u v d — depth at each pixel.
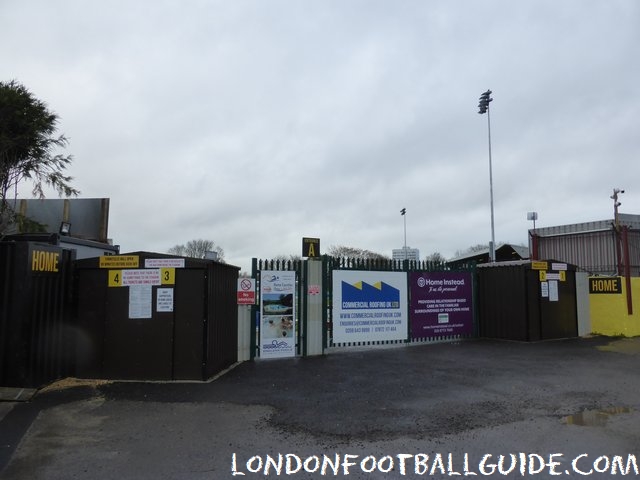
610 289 15.98
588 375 9.22
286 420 6.34
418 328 13.84
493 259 30.67
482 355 11.66
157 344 8.61
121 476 4.60
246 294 11.19
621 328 15.63
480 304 15.25
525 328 14.19
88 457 5.07
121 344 8.61
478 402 7.23
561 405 7.05
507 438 5.66
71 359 8.65
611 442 5.52
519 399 7.40
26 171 17.28
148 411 6.71
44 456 5.09
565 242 26.06
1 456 5.08
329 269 12.52
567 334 15.30
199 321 8.65
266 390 7.97
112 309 8.67
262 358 11.23
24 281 7.48
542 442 5.53
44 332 7.95
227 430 5.94
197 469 4.78
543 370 9.72
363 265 13.03
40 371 7.83
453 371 9.61
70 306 8.67
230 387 8.15
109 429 5.95
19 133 17.12
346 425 6.14
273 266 11.55
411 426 6.09
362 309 12.96
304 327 11.73
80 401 7.18
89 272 8.77
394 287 13.50
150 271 8.70
